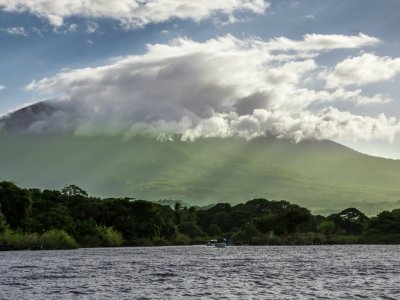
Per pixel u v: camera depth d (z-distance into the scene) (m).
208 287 64.62
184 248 198.50
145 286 65.50
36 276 76.62
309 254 146.38
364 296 56.91
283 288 63.59
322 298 55.53
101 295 57.62
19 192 177.62
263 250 178.88
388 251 166.38
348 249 185.62
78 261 109.25
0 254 136.75
